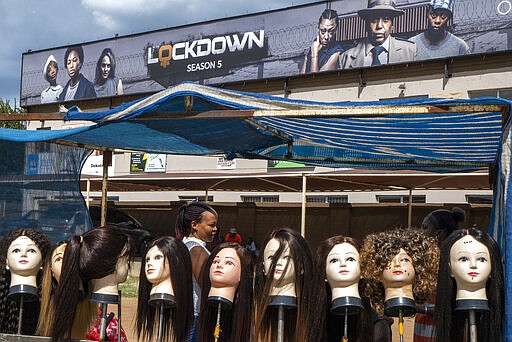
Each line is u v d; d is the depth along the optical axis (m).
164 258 3.55
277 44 24.03
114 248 3.66
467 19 20.08
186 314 3.58
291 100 4.41
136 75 28.08
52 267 3.79
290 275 3.32
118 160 26.02
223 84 25.47
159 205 22.48
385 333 3.73
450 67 20.50
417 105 4.05
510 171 3.52
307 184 16.03
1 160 6.68
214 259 3.50
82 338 3.78
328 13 22.86
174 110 5.14
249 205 21.00
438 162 7.25
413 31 21.03
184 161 24.95
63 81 30.34
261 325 3.41
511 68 19.52
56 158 7.07
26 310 4.17
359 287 3.42
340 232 19.08
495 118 4.66
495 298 3.20
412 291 3.32
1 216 6.67
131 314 9.97
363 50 22.02
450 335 3.24
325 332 3.38
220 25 25.58
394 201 21.75
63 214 7.06
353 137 5.96
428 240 3.37
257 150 7.49
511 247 3.29
